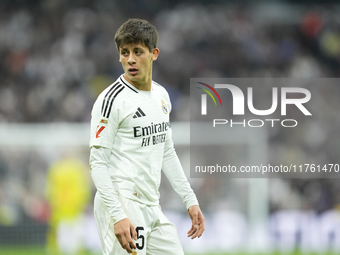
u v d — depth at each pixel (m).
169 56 67.00
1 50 65.31
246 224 42.19
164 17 71.31
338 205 49.03
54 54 65.25
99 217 13.12
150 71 13.23
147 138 13.06
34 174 42.28
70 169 37.47
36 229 40.78
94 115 12.82
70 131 42.72
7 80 62.84
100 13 70.25
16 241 40.38
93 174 12.63
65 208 37.41
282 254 36.34
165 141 13.79
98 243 38.84
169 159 14.44
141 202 13.02
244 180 42.81
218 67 67.88
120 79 13.16
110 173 12.95
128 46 12.67
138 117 12.91
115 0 71.81
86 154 42.84
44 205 41.44
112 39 67.25
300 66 70.12
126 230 12.18
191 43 68.56
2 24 67.25
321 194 50.88
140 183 12.98
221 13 71.94
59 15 69.06
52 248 38.69
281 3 74.44
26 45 65.94
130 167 12.91
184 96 64.06
